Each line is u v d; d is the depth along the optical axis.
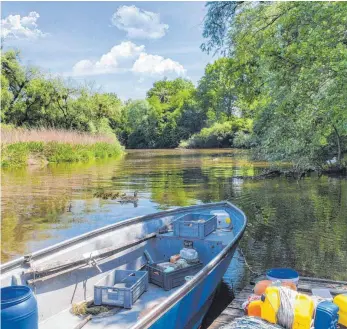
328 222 8.16
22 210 10.02
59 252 4.37
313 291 3.94
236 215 6.36
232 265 5.81
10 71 34.91
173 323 3.38
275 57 7.24
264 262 5.92
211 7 7.62
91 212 9.71
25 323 3.01
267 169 18.19
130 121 57.94
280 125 8.51
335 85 5.61
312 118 6.80
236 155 28.33
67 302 4.16
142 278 4.46
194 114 55.03
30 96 35.78
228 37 7.78
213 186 13.59
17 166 21.73
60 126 36.47
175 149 46.19
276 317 3.06
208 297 4.25
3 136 23.34
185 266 4.77
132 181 15.45
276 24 7.38
